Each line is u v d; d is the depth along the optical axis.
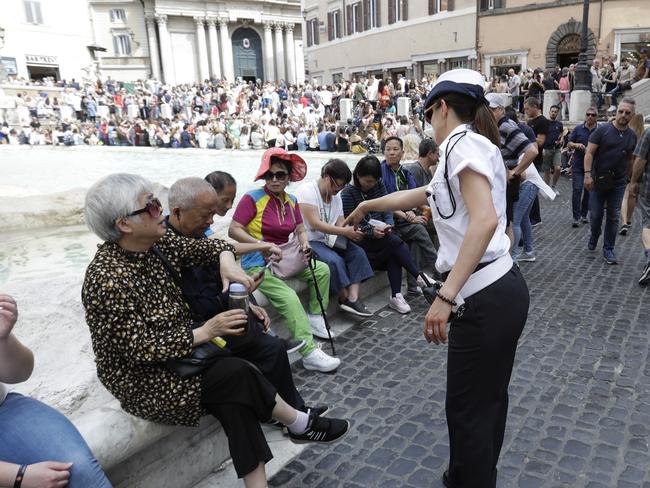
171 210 2.49
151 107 30.09
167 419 2.05
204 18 50.62
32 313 3.03
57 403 2.36
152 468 2.26
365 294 4.79
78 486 1.70
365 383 3.31
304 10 40.59
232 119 22.58
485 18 27.12
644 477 2.36
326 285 3.87
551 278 5.20
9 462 1.63
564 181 11.59
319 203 4.04
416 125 16.41
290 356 3.68
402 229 4.99
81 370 2.62
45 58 43.44
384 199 2.44
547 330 3.96
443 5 28.83
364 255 4.23
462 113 1.86
